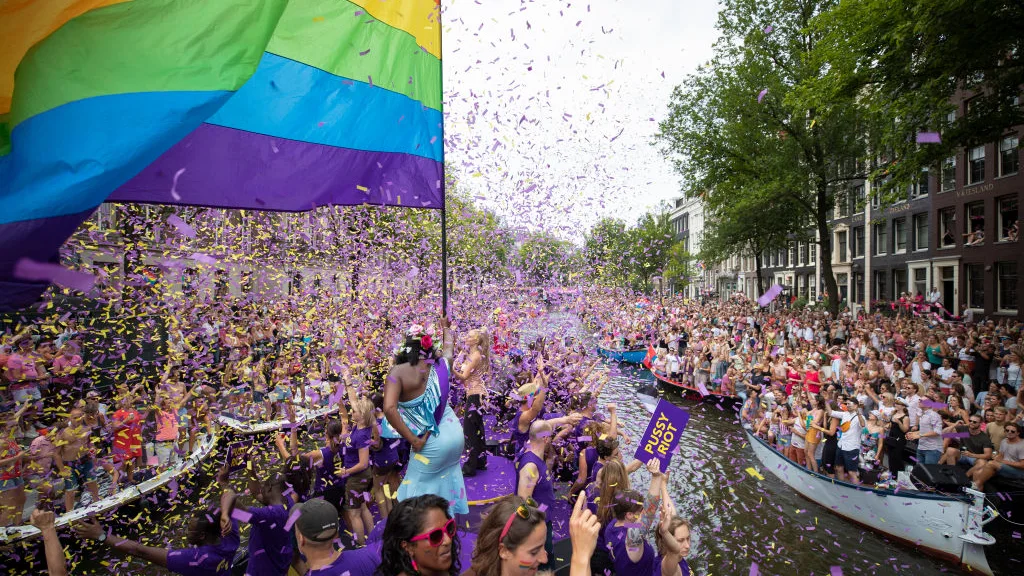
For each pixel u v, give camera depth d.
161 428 8.44
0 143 2.26
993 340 14.45
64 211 2.12
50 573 2.99
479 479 6.04
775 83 22.80
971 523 7.83
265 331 11.62
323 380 11.45
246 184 3.55
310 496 5.65
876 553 8.41
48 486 6.28
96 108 2.28
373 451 5.57
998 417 9.17
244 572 4.31
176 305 9.76
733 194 26.86
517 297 11.64
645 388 17.25
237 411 10.61
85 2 2.36
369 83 4.04
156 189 3.29
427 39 4.31
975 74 13.66
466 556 3.92
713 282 63.06
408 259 13.75
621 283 15.95
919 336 16.27
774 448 11.43
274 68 3.71
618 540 3.92
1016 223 21.55
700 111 26.19
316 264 13.48
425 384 3.33
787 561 8.21
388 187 4.13
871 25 13.17
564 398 9.10
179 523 7.49
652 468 4.43
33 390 6.66
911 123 13.70
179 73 2.39
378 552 2.88
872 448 10.59
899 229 30.47
